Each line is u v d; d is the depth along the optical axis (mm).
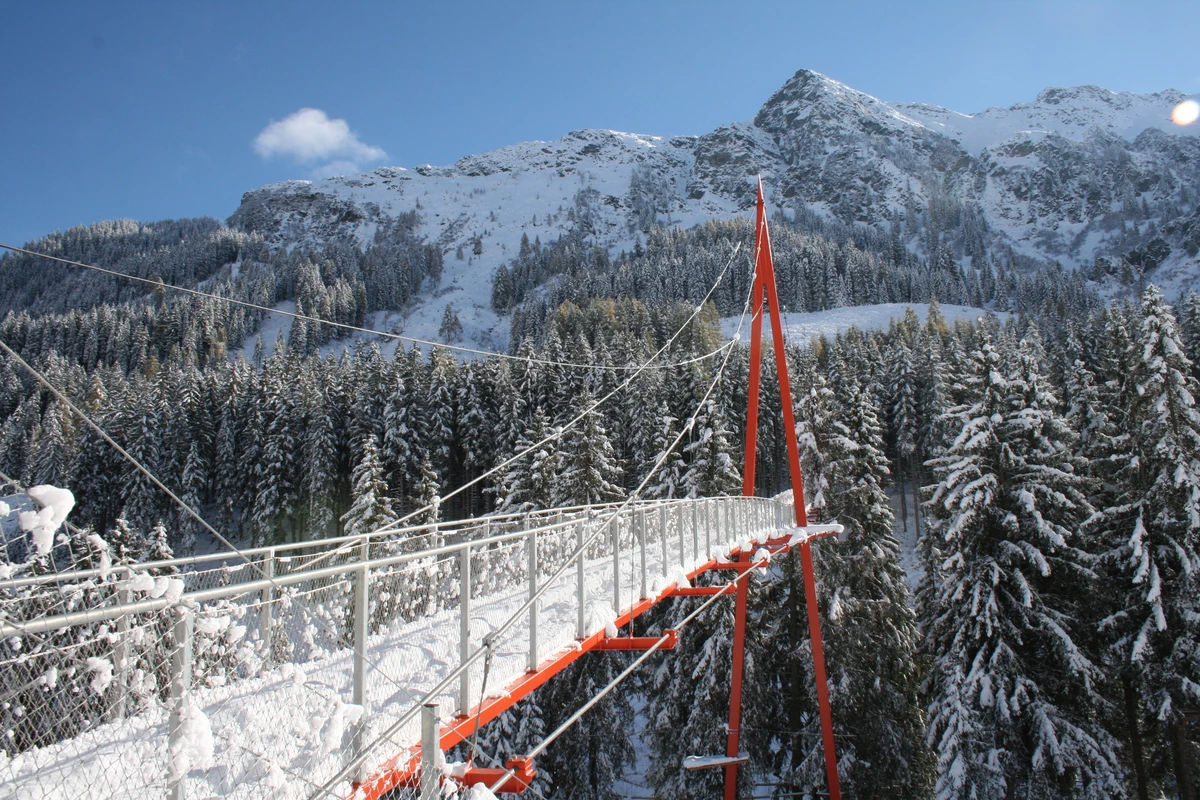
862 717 21203
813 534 19969
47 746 3979
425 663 7098
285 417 49312
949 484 19969
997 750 17797
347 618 7340
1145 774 19156
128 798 3754
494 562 11211
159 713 4734
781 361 22219
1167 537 18828
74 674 4090
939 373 48406
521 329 131250
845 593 22312
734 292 127000
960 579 19891
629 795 26250
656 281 128500
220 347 109062
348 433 51938
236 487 50906
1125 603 19516
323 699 5559
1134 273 199000
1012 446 20219
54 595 4277
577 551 8555
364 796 5023
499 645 8125
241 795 4277
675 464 33031
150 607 3711
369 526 27906
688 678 22953
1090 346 53875
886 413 54594
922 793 21500
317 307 140625
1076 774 18156
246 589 4262
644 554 12055
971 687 18219
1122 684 20062
